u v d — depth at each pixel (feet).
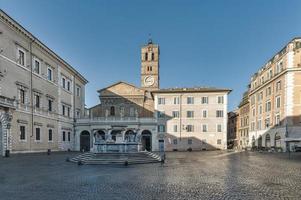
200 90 235.40
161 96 238.07
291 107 178.70
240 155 151.64
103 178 59.47
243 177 61.05
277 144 194.29
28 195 42.14
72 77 235.20
